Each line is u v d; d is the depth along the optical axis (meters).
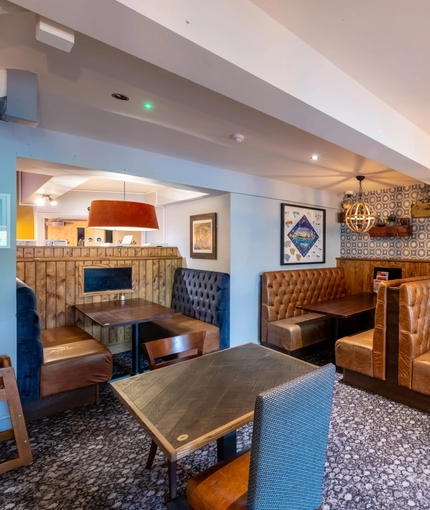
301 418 1.06
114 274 4.05
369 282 5.10
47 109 2.14
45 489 1.78
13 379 1.97
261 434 0.95
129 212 3.25
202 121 2.31
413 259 4.62
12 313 2.31
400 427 2.39
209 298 3.91
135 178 3.14
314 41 1.46
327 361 3.86
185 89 1.83
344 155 3.16
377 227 4.85
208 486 1.28
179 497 1.52
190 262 4.66
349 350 3.10
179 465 1.98
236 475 1.34
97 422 2.47
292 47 1.41
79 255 3.82
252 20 1.24
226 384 1.66
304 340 3.95
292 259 4.71
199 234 4.43
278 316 4.21
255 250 4.22
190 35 1.04
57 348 2.81
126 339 4.17
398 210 4.80
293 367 1.89
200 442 1.18
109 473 1.91
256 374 1.79
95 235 6.73
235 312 3.99
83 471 1.93
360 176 4.06
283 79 1.37
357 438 2.25
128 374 3.38
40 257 3.54
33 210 5.88
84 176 3.12
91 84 1.79
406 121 2.31
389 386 2.84
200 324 3.83
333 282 5.01
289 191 4.59
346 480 1.85
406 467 1.95
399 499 1.71
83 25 0.98
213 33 1.11
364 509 1.64
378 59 1.58
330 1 1.20
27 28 1.30
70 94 1.92
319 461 1.21
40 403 2.52
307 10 1.26
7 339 2.29
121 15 0.93
